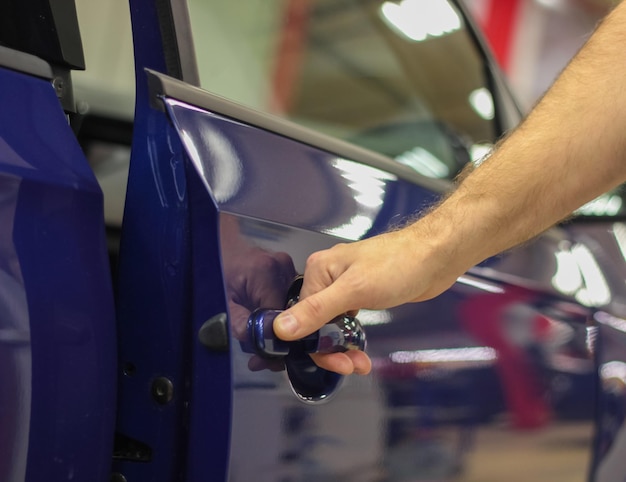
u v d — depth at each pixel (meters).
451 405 1.01
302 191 0.87
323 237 0.86
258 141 0.85
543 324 1.27
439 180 1.21
